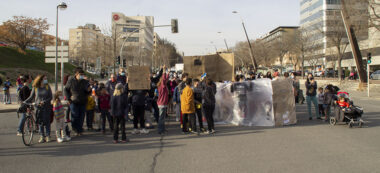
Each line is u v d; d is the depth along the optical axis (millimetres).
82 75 8148
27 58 47000
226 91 10305
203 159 5621
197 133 8219
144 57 69875
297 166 5125
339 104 9273
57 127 7359
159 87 8492
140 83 8398
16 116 12453
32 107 7270
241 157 5730
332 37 37688
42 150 6508
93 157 5871
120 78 10148
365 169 4941
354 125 9461
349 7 25562
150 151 6328
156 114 10164
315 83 10789
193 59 11688
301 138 7477
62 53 17562
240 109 9844
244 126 9539
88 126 9102
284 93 9719
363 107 14555
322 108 11328
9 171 4992
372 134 7926
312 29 45844
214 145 6793
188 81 8258
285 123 9641
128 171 4941
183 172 4855
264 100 9562
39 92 7266
